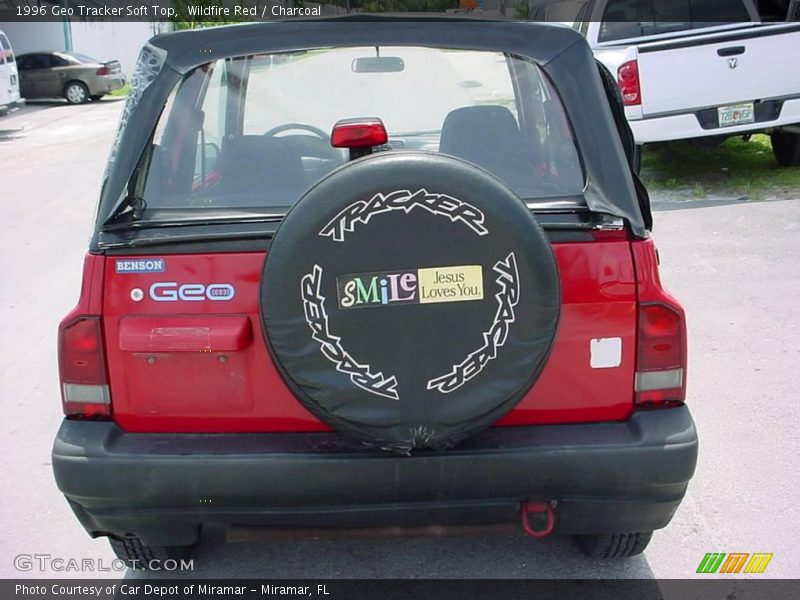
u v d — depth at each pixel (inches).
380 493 105.0
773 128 379.2
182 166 118.3
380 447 100.7
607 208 108.0
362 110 140.2
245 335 106.0
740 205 348.5
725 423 176.6
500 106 125.0
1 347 238.5
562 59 117.6
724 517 145.8
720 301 243.8
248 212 114.3
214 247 106.0
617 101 130.4
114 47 1253.1
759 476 157.2
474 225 96.0
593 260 106.7
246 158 122.0
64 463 107.0
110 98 1052.5
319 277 95.8
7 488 164.9
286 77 135.2
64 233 363.9
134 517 108.7
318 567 136.7
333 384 96.9
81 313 108.1
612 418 110.1
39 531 150.6
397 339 96.7
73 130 741.9
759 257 280.8
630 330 108.0
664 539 140.8
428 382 97.4
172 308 107.0
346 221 95.2
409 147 139.9
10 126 791.7
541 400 108.6
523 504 108.1
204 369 107.8
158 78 117.0
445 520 108.8
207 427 109.9
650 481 106.1
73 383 109.9
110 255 107.4
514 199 97.3
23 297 280.8
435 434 98.3
